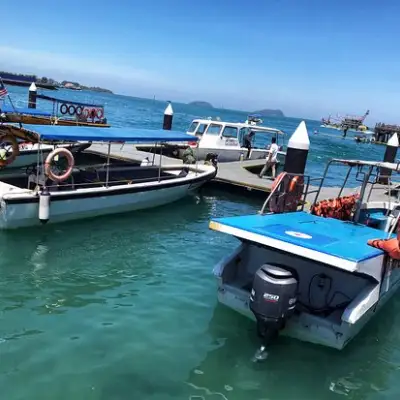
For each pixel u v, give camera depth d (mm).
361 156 43844
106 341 5820
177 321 6480
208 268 8656
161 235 10484
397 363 5922
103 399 4715
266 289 5297
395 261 6320
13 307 6516
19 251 8625
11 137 11312
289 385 5234
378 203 8898
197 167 15125
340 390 5242
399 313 7391
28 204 9477
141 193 11961
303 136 11289
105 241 9672
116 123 43062
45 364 5227
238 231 5957
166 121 23047
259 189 15289
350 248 5609
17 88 94375
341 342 5582
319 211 8133
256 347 5910
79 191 10367
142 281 7832
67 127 11031
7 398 4602
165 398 4816
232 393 5008
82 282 7590
